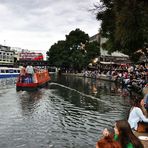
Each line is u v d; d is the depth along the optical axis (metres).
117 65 96.38
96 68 106.69
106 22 35.25
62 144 19.02
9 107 33.09
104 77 78.00
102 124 24.33
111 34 38.09
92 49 114.94
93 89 53.12
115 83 65.00
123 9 28.11
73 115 28.39
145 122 14.75
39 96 43.69
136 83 43.91
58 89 55.03
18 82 52.22
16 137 20.56
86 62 113.88
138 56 51.72
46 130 22.48
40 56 164.75
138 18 27.78
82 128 23.03
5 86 60.09
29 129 22.72
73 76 108.75
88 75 97.06
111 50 49.78
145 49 42.81
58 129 22.73
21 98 41.19
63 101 38.34
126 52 48.06
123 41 30.34
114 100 37.56
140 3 27.58
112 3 32.12
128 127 7.62
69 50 124.81
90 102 36.84
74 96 43.56
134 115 14.94
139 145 7.50
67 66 129.38
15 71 92.88
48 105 34.97
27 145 18.88
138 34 28.81
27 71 53.44
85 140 19.81
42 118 26.98
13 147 18.48
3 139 20.09
